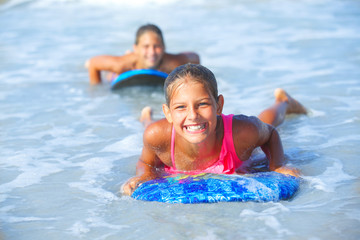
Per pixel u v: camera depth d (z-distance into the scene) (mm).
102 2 12695
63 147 4273
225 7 11500
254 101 5352
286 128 4555
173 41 8547
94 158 4016
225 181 3311
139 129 4695
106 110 5355
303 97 5363
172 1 12398
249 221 2852
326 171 3541
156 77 6031
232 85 6039
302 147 4051
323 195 3154
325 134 4305
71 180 3592
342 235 2652
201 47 8062
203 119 3137
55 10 12102
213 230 2770
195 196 3125
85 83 6531
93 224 2920
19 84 6414
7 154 4117
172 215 2971
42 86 6344
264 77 6293
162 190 3238
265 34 8742
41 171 3766
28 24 10586
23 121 4988
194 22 10094
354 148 3932
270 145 3736
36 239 2775
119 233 2801
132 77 5988
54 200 3266
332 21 9422
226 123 3512
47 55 7973
